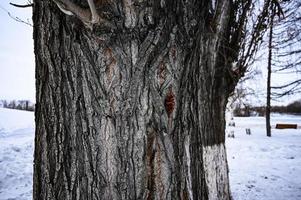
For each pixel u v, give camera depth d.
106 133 1.06
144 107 1.06
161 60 1.08
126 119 1.06
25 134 9.74
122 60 1.05
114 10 1.02
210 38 1.30
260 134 11.52
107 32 1.02
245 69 1.72
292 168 5.12
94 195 1.06
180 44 1.12
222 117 1.52
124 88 1.05
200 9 1.26
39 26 1.14
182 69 1.13
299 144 8.07
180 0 1.14
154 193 1.07
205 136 1.33
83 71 1.06
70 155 1.08
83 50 1.06
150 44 1.05
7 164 5.16
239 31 1.63
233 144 8.10
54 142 1.10
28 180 4.32
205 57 1.30
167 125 1.09
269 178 4.43
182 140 1.15
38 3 1.15
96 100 1.06
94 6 0.92
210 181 1.35
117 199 1.05
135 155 1.06
